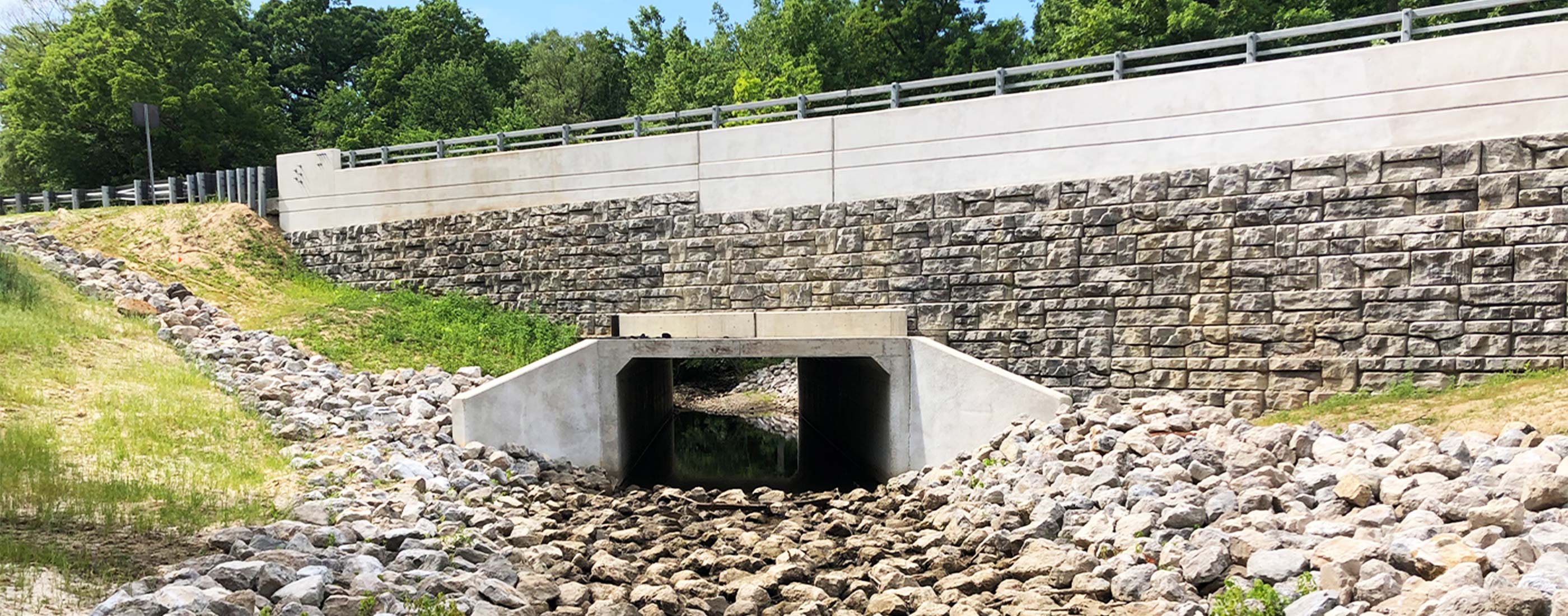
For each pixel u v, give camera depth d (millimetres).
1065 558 9828
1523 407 11984
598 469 17266
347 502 11383
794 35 43344
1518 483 9289
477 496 13234
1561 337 14102
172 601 6902
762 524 13516
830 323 19000
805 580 10305
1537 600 6680
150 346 17875
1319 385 15586
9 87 40062
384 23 67688
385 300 23062
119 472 11391
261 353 18578
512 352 20875
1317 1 30531
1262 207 15836
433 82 50719
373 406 16516
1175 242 16469
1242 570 8961
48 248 23062
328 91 61031
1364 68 15141
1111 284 16953
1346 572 8133
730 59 57219
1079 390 17266
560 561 10578
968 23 41750
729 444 24469
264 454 13461
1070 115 17172
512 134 22906
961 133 18062
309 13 64688
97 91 37438
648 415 22609
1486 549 8086
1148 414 14438
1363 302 15266
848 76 42312
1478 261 14562
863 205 18969
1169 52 16641
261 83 44438
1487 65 14398
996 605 9250
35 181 42469
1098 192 17000
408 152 43500
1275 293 15820
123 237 24875
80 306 19062
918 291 18500
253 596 7406
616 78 59688
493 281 22953
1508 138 14305
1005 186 17750
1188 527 10219
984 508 12297
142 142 38562
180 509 10188
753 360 34812
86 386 14797
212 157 39219
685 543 11961
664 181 20953
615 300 21562
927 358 16766
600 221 21672
